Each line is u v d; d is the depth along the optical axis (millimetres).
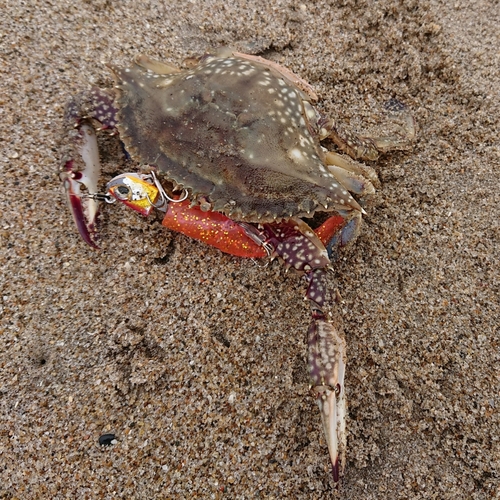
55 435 259
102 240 289
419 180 306
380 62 328
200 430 263
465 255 292
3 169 294
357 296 288
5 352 270
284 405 269
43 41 319
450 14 334
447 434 265
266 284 288
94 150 289
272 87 260
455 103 319
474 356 275
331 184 255
